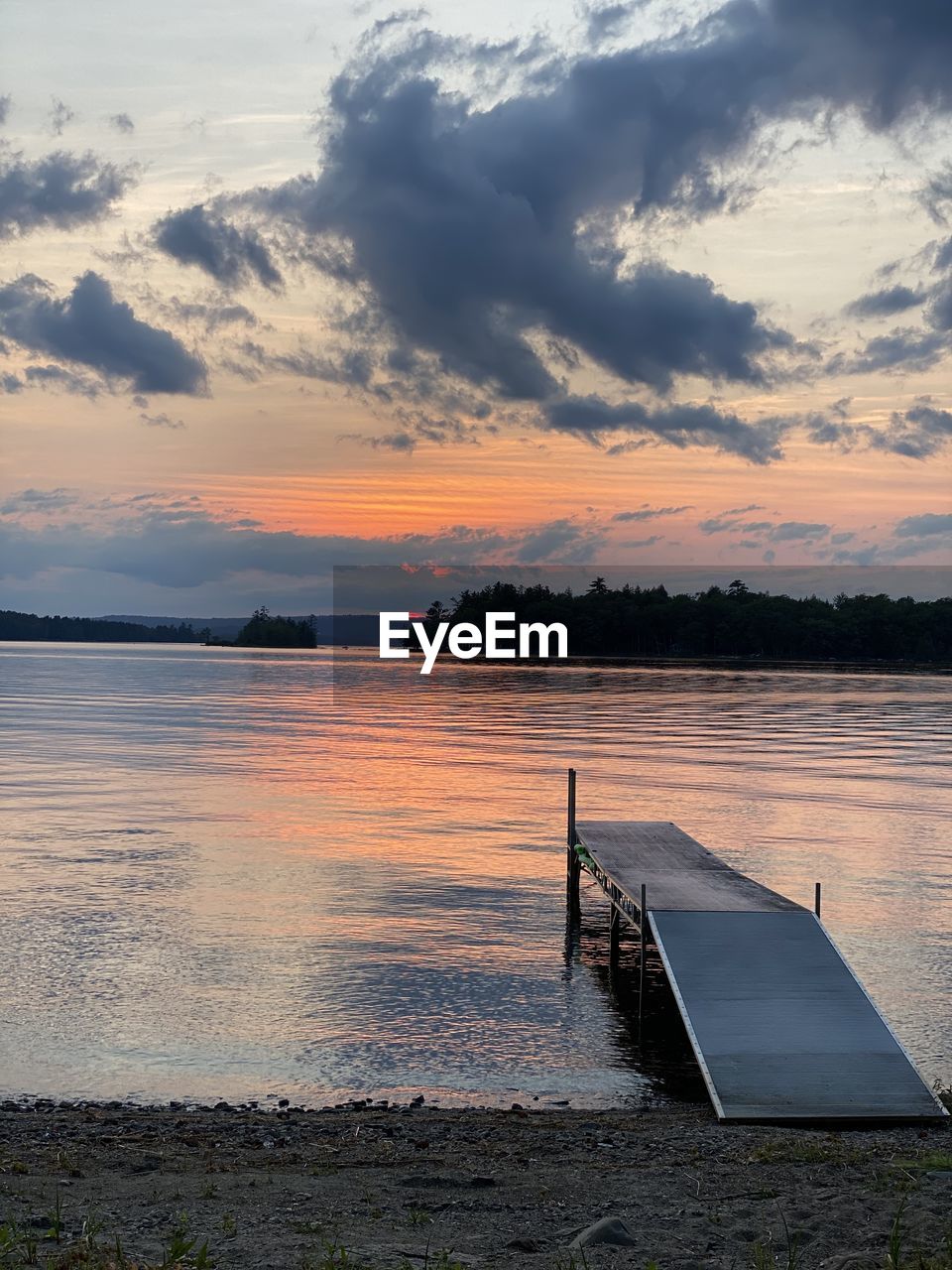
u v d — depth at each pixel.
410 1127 14.60
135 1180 11.61
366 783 53.41
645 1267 9.15
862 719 93.50
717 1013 17.33
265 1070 17.45
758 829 40.06
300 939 25.31
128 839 37.59
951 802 46.91
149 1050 18.22
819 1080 15.59
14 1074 17.14
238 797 48.28
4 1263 8.73
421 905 29.05
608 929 27.27
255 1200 10.87
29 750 65.69
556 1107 16.03
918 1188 11.42
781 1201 10.97
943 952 24.11
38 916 26.91
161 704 110.94
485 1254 9.41
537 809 45.53
